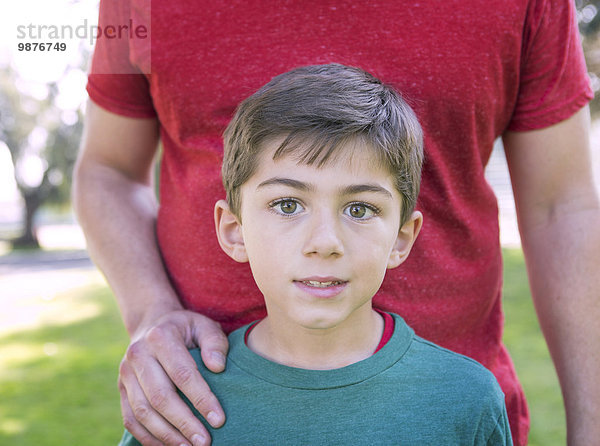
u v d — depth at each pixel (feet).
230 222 3.54
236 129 3.36
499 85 3.92
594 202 4.17
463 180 4.05
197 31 3.96
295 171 3.06
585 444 3.85
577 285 4.02
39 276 38.17
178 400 3.49
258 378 3.41
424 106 3.84
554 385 12.57
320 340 3.36
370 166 3.09
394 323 3.55
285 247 3.08
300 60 3.87
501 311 4.42
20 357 17.40
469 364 3.48
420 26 3.79
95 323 22.24
